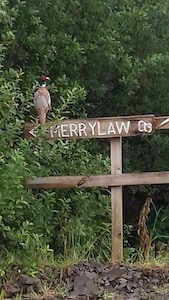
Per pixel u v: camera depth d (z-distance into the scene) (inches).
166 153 324.8
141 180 228.4
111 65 297.7
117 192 228.8
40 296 201.8
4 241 218.2
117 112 317.7
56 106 270.7
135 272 218.7
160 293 207.8
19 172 206.5
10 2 258.4
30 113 243.3
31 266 209.6
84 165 245.0
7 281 206.4
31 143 223.5
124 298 203.0
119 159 228.1
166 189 330.3
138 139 323.6
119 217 228.7
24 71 271.4
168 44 319.9
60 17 278.5
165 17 318.7
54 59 278.7
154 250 259.9
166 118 226.5
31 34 267.6
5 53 261.7
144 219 251.4
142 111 320.2
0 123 211.8
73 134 226.2
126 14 295.7
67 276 213.3
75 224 233.9
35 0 270.1
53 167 238.2
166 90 317.4
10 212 206.5
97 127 225.9
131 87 300.5
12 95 209.9
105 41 287.6
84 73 300.0
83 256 227.5
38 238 213.9
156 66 301.1
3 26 246.7
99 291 207.0
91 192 247.1
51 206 230.2
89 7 287.6
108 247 237.9
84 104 299.6
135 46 311.4
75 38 279.1
